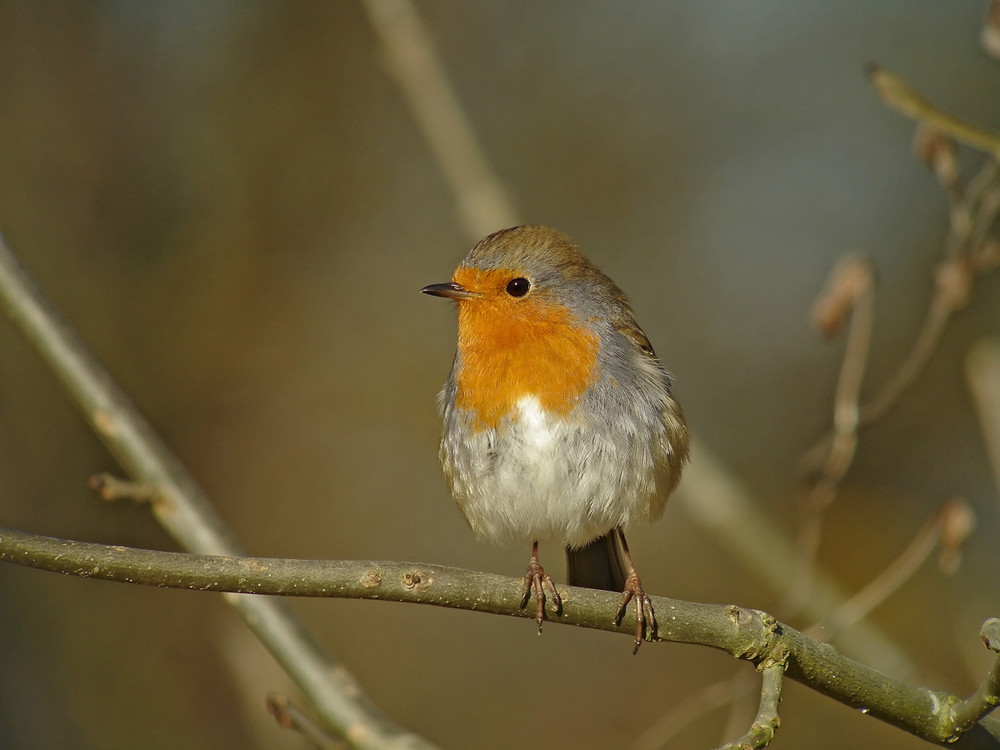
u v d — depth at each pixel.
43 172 13.05
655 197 13.98
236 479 12.88
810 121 14.08
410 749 6.68
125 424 7.27
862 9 14.01
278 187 13.70
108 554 5.19
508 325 7.15
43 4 13.36
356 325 13.55
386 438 13.28
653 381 7.33
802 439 12.95
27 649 10.45
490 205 9.96
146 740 10.72
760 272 13.74
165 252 13.28
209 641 11.30
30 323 7.39
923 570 11.38
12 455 11.76
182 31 13.82
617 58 14.35
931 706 5.63
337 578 5.41
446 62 14.17
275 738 8.60
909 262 12.97
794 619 9.21
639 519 7.26
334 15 13.88
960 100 12.93
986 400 8.04
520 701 12.15
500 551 12.80
